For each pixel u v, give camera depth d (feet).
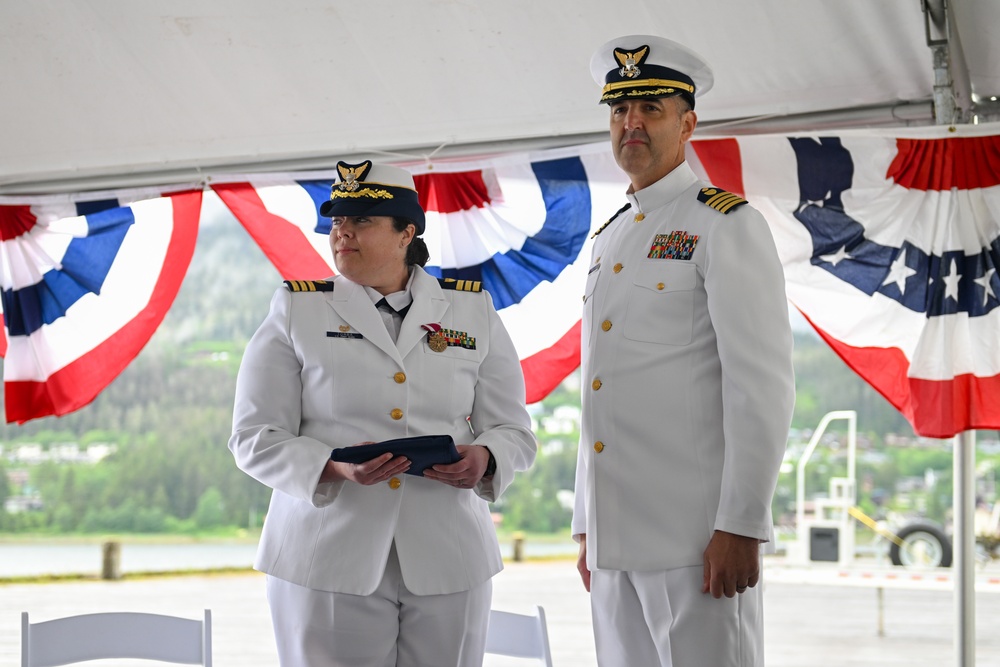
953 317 10.06
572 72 10.69
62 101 11.45
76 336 13.00
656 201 7.57
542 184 11.78
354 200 7.91
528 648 8.30
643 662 7.14
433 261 12.09
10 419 12.91
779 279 6.97
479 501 8.17
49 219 12.99
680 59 7.59
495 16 10.19
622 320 7.30
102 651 8.41
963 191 10.12
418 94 11.12
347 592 7.41
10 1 10.49
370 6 10.23
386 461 7.05
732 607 6.72
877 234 10.51
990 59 10.07
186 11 10.43
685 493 6.92
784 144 10.74
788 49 10.00
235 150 12.01
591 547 7.26
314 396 7.83
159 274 12.89
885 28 9.59
